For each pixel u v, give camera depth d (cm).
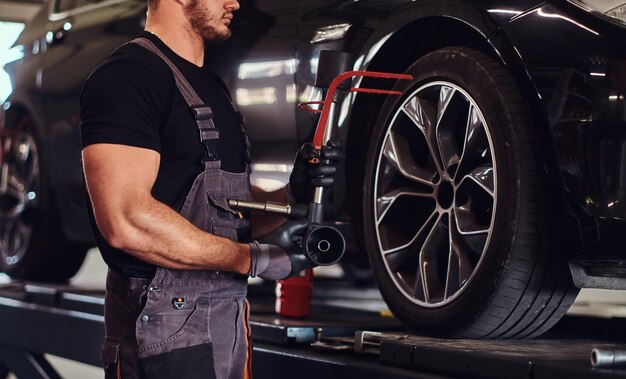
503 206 238
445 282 267
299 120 301
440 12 257
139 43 200
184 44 206
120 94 188
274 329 275
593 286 232
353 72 193
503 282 237
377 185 277
